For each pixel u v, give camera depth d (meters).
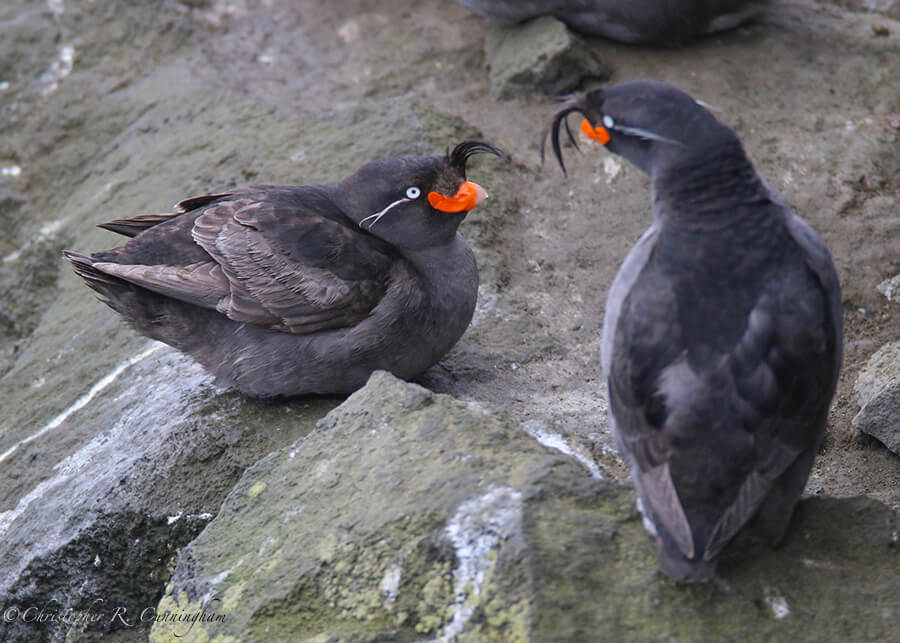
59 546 8.77
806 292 6.02
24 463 10.15
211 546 7.39
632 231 11.62
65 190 14.63
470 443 7.02
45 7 16.61
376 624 6.41
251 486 7.61
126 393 10.22
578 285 11.02
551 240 11.64
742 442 5.69
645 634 5.89
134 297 9.16
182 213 9.62
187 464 8.75
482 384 9.65
